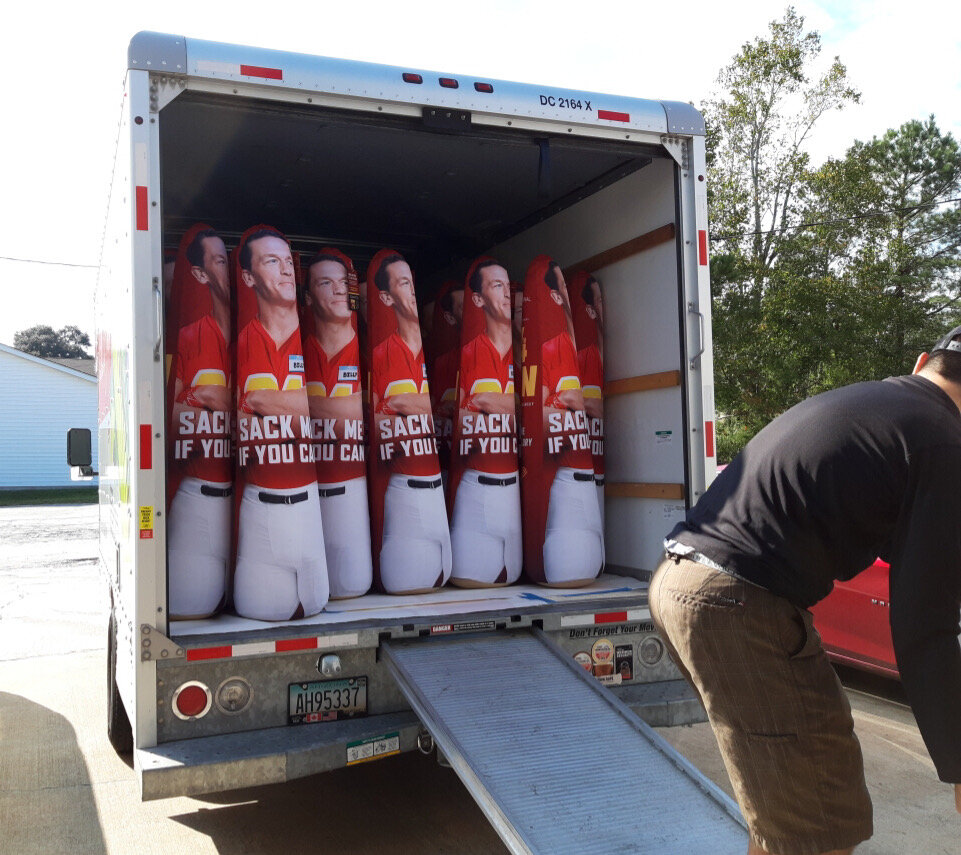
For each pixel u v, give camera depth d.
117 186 3.41
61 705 5.12
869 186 23.39
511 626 3.37
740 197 23.69
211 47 2.97
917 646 1.74
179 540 3.29
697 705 3.45
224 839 3.36
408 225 5.29
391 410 3.85
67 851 3.27
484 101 3.35
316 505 3.38
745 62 24.23
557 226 4.80
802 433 1.92
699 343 3.73
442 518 3.86
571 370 4.07
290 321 3.39
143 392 2.83
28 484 31.64
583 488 4.01
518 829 2.36
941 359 1.98
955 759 1.70
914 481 1.79
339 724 3.03
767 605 1.88
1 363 31.42
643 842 2.37
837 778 1.91
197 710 2.88
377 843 3.31
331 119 3.19
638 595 3.76
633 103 3.64
